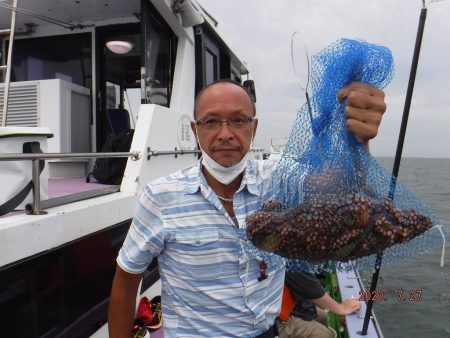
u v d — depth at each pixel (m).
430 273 12.66
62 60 5.18
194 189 1.64
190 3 4.14
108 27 5.00
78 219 2.30
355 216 1.38
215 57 5.69
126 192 3.01
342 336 3.57
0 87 4.51
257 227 1.43
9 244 1.82
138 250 1.69
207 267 1.61
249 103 1.62
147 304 2.98
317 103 1.56
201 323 1.64
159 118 3.47
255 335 1.67
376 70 1.49
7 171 2.06
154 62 4.20
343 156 1.52
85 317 2.42
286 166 1.60
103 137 5.06
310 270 1.71
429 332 9.07
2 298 1.85
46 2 4.47
